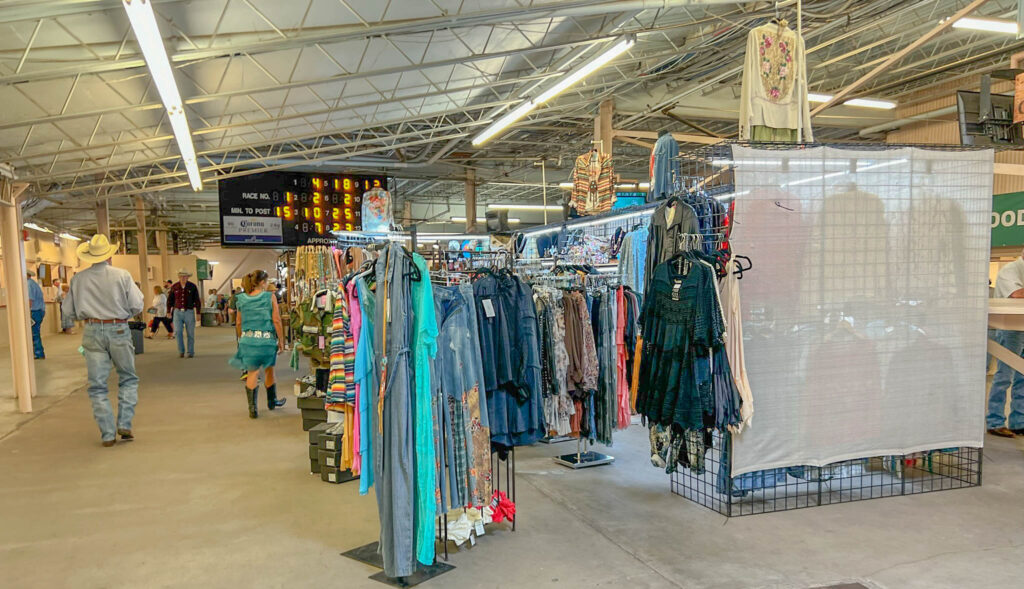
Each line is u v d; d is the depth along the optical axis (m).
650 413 3.57
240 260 28.59
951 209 3.98
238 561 2.97
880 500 3.72
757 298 3.55
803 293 3.64
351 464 2.85
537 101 8.29
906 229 3.87
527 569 2.84
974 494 3.82
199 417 6.21
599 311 4.27
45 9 3.76
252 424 5.90
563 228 7.71
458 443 2.92
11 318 6.46
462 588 2.67
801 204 3.62
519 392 3.25
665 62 8.86
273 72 6.74
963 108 4.40
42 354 11.49
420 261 2.73
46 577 2.82
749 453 3.54
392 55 7.03
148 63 4.68
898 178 3.85
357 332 2.77
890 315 3.84
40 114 6.19
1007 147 4.48
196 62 5.87
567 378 4.05
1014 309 4.04
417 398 2.71
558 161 15.04
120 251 26.17
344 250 8.37
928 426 3.93
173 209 21.28
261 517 3.53
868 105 10.35
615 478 4.21
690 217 3.72
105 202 15.33
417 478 2.72
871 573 2.78
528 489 3.98
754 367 3.55
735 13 7.29
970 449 4.14
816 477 3.83
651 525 3.37
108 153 8.38
